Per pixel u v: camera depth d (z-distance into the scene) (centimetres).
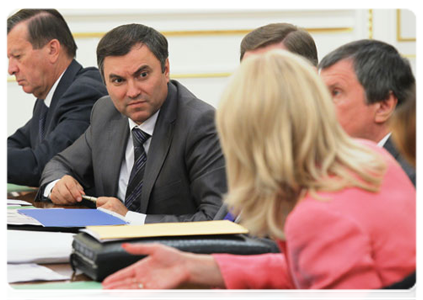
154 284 279
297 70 233
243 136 230
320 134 231
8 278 306
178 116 541
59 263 339
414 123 247
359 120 360
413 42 1319
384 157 248
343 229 221
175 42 1251
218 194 513
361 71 358
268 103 227
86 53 1212
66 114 720
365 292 220
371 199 229
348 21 1290
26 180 696
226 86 238
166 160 536
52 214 443
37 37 745
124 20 1220
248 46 522
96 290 285
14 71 756
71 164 624
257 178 232
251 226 243
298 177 230
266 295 282
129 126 579
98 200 530
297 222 224
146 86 532
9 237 374
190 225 339
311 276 225
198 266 282
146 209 538
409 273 229
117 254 298
